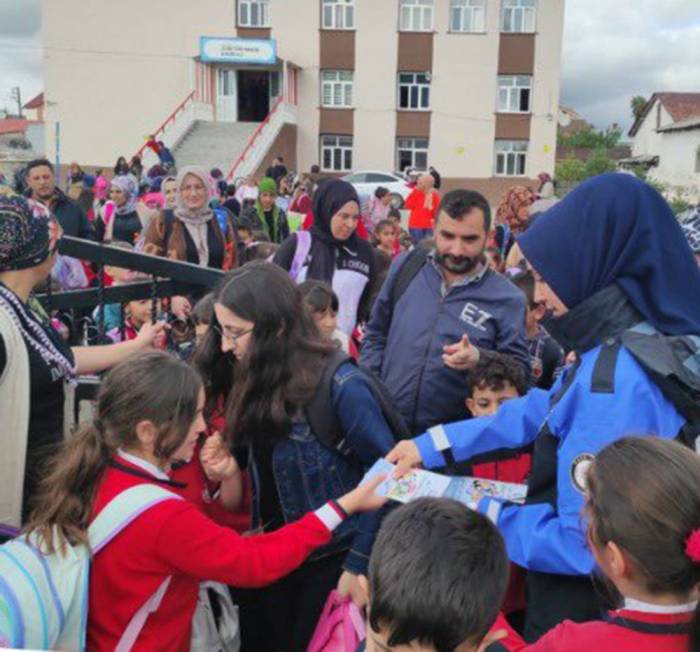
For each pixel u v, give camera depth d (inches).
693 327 67.7
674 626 51.6
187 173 181.9
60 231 90.2
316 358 83.0
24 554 66.2
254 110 1102.4
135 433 69.9
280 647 93.0
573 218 69.4
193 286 115.1
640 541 50.8
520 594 86.4
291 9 1023.6
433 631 52.3
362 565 81.3
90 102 1047.0
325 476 85.0
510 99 1029.8
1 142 2034.9
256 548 72.0
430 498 59.6
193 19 1026.7
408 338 117.0
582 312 69.8
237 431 84.4
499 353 109.1
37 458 81.0
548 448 72.1
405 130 1041.5
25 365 78.7
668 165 1433.3
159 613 70.7
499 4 1002.7
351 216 152.4
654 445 53.8
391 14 1014.4
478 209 112.2
